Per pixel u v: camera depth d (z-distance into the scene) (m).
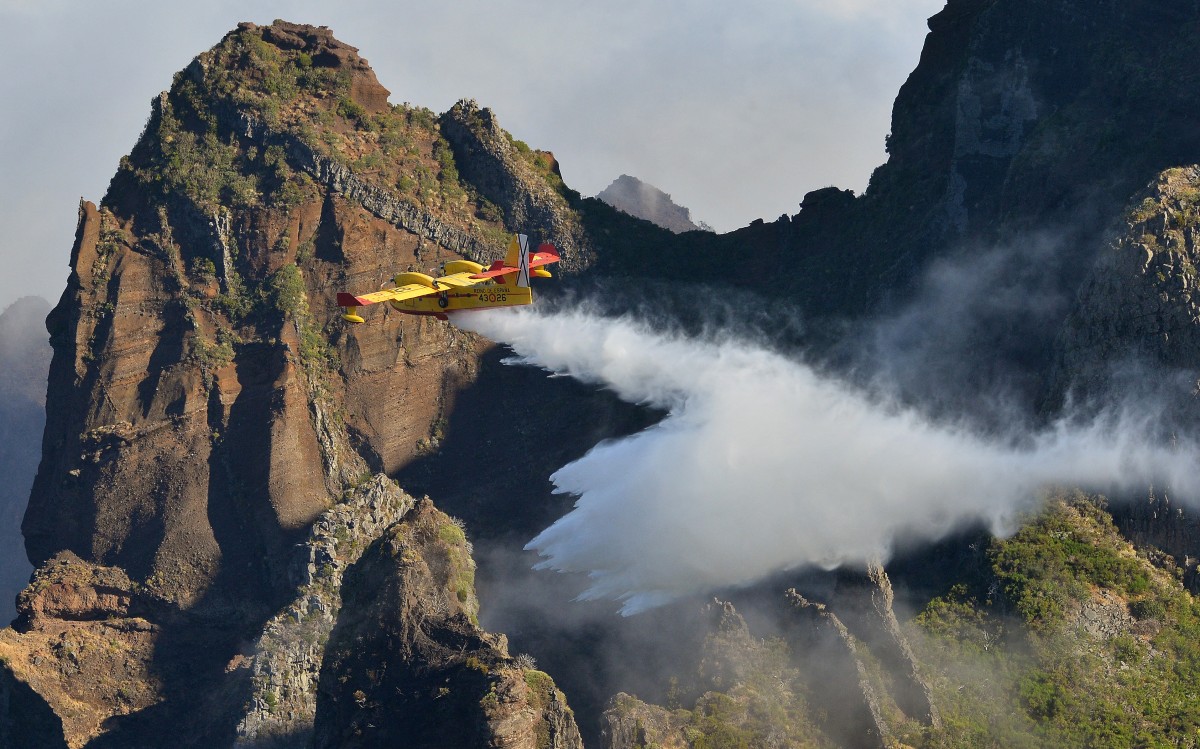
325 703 183.25
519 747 171.88
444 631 182.25
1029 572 188.88
